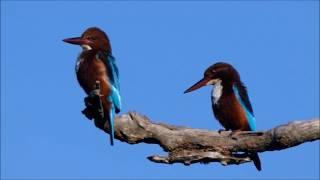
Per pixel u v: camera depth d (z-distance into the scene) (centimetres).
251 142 1120
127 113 1227
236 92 1473
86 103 1282
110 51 1462
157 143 1213
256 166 1312
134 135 1212
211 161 1145
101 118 1296
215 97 1486
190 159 1139
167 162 1151
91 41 1443
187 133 1167
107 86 1366
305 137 1032
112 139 1219
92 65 1388
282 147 1078
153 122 1203
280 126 1062
